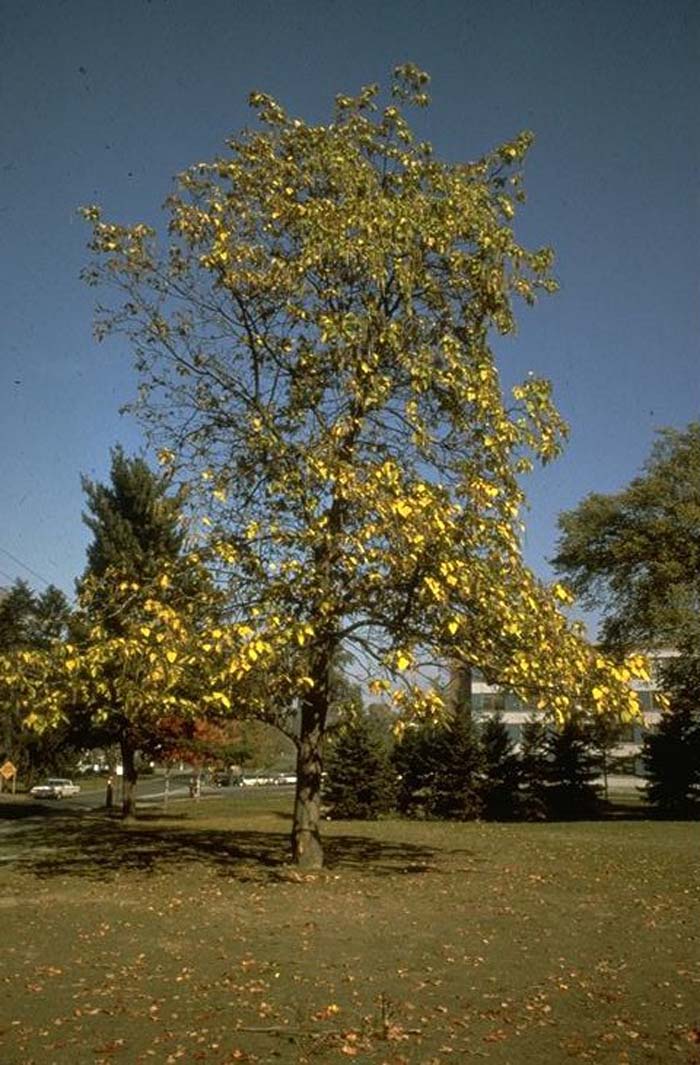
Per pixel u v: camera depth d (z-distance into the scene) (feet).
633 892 43.98
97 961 28.37
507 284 50.08
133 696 38.96
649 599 137.18
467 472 46.09
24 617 160.15
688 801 136.26
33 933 32.65
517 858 59.77
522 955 29.60
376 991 25.04
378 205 48.14
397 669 39.65
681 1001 24.31
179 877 46.83
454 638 41.50
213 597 43.75
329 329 45.19
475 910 37.86
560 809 135.54
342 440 45.32
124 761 105.70
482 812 131.34
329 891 42.04
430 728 41.27
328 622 41.42
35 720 40.01
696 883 47.60
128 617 43.75
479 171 51.98
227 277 47.80
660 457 144.46
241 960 28.53
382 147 51.93
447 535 39.63
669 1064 19.62
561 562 151.02
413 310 48.96
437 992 25.02
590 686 41.60
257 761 175.11
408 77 51.52
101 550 107.86
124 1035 21.25
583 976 26.86
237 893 41.29
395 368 48.75
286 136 51.49
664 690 136.46
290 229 49.78
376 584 41.04
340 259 48.01
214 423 49.34
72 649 39.91
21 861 55.26
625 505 144.66
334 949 30.14
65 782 218.18
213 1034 21.34
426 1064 19.52
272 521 44.19
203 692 40.19
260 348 49.29
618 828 91.50
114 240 48.67
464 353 50.03
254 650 36.63
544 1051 20.40
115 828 84.28
